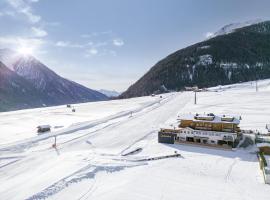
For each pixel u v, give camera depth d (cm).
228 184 2436
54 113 9019
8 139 4897
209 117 3956
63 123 6744
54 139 4653
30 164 3228
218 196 2200
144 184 2459
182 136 3938
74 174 2766
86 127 5772
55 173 2839
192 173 2717
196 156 3284
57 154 3641
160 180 2547
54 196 2295
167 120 5912
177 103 9162
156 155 3353
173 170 2809
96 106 11019
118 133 4894
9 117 8175
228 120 3859
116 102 12362
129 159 3222
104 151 3684
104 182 2558
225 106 7469
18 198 2292
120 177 2659
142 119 6322
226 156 3256
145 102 10850
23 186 2544
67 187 2464
